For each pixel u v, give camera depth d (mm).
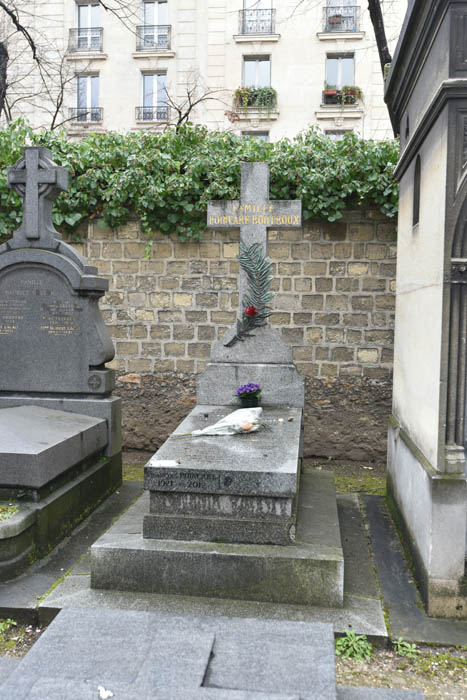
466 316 3334
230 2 16406
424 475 3617
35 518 4098
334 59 16578
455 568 3402
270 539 3629
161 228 6781
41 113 16828
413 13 3713
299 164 6434
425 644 3215
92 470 5160
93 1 16875
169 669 1737
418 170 4266
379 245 6551
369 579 3873
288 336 6770
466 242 3311
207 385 5570
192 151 6750
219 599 3514
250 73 16781
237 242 6738
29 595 3625
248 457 3832
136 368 7043
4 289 5484
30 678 1688
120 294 6988
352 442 6801
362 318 6645
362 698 1795
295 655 1848
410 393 4410
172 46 16734
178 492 3693
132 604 3439
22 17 15602
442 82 3197
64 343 5457
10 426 4566
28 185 5367
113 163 6801
